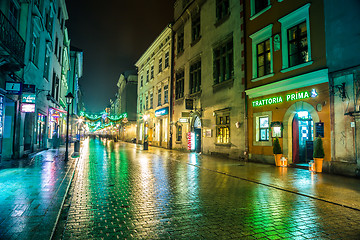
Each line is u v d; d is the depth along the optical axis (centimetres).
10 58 988
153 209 525
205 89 1966
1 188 657
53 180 773
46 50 1878
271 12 1336
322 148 1008
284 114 1230
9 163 1147
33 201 536
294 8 1192
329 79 1002
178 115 2475
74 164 1164
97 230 405
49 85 1995
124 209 521
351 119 916
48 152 1795
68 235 382
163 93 2934
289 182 817
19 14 1266
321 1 1055
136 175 948
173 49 2656
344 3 963
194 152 2128
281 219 472
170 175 964
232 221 457
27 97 1295
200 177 927
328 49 1016
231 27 1664
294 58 1210
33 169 986
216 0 1869
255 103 1420
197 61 2130
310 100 1093
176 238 378
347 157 928
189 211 514
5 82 1080
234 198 625
